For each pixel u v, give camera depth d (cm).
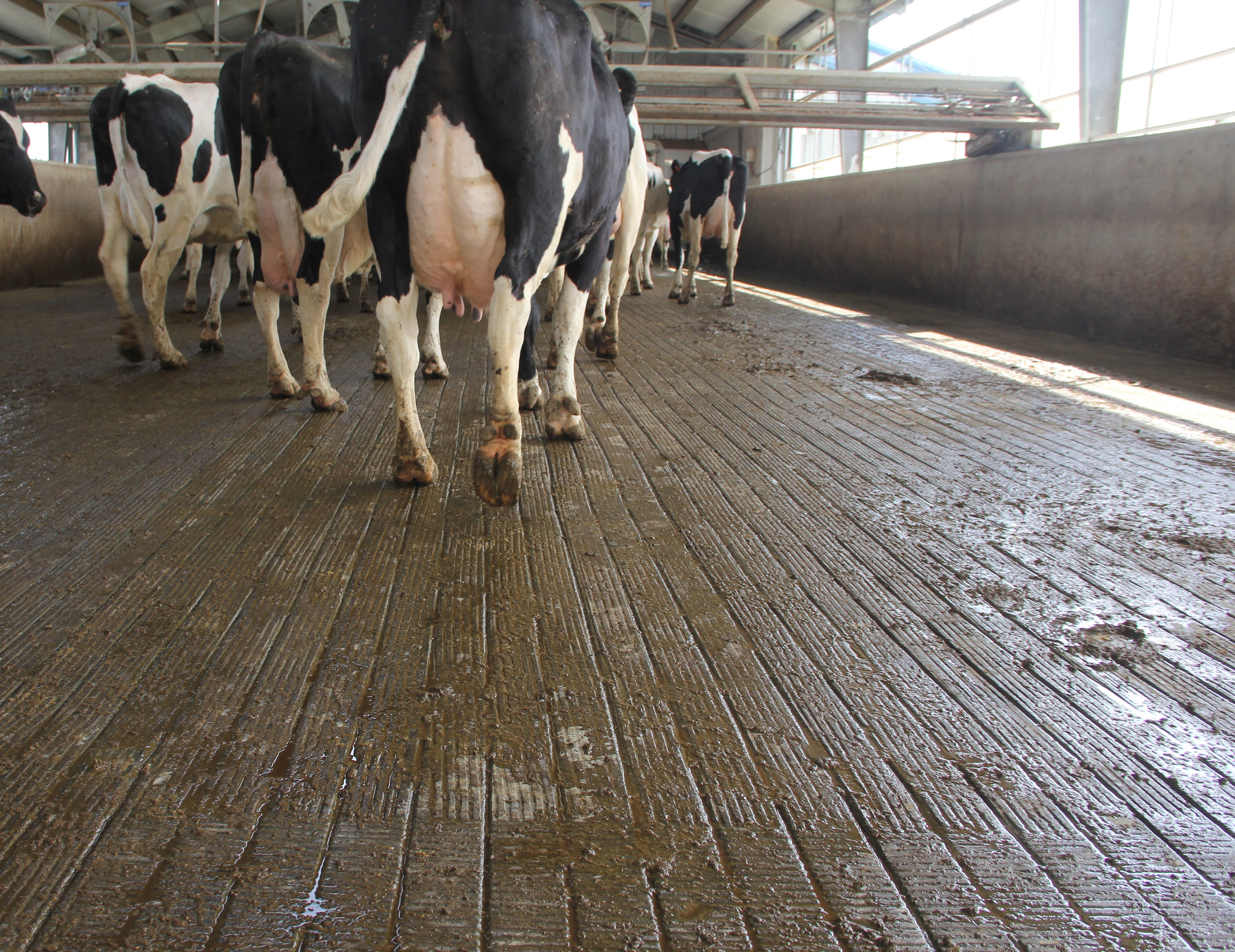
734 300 1125
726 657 229
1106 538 310
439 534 308
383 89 264
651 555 294
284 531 308
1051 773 184
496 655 228
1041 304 864
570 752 188
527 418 465
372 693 210
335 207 255
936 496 354
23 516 317
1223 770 185
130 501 334
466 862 156
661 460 399
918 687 216
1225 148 633
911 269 1136
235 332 775
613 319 644
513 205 269
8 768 179
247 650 228
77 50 1468
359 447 409
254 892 148
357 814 168
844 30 1823
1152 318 717
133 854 156
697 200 1040
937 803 174
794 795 176
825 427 461
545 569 281
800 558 293
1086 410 502
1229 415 487
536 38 258
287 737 192
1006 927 144
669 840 162
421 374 570
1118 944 141
